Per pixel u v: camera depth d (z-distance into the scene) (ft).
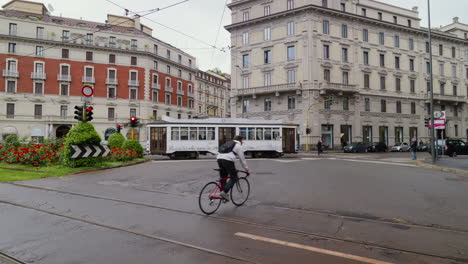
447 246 13.55
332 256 12.32
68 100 140.15
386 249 13.16
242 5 127.95
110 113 147.74
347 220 17.74
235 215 18.76
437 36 144.56
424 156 85.20
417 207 20.90
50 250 12.71
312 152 105.29
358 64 122.42
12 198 23.43
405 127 134.51
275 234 15.07
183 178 34.83
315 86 111.65
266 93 120.16
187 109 189.98
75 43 140.97
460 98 149.28
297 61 113.91
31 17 135.03
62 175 37.42
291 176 36.91
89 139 44.75
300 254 12.48
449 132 148.36
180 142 67.72
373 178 35.27
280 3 118.83
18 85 132.05
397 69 133.49
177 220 17.47
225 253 12.47
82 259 11.79
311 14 111.96
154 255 12.24
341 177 36.01
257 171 42.52
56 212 19.07
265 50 122.01
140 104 153.69
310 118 111.34
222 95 257.75
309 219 17.92
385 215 18.85
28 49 134.21
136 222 16.98
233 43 129.59
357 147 108.37
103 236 14.57
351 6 122.21
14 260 11.76
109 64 147.84
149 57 157.48
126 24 160.15
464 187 29.12
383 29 130.11
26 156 44.57
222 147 20.92
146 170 43.27
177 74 181.68
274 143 74.13
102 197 23.91
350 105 120.26
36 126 134.62
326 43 115.34
